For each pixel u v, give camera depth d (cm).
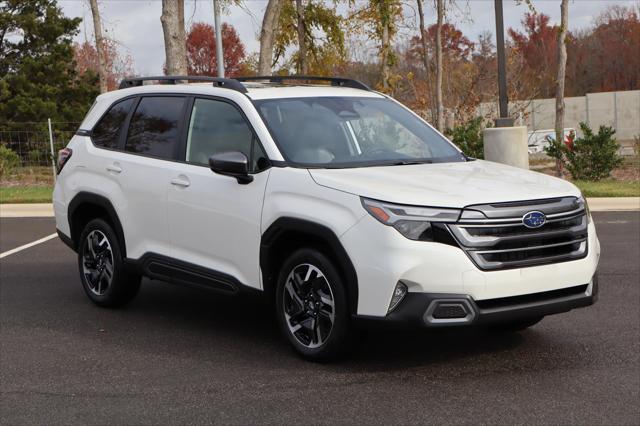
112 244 734
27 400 521
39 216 1530
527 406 492
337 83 756
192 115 678
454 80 3206
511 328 659
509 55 3116
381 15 2336
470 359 586
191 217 649
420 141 658
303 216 558
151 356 612
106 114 768
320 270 558
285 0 2430
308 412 488
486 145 1560
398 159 621
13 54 3152
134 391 534
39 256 1075
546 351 604
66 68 3188
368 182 545
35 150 2367
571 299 544
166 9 1891
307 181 568
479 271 512
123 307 771
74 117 3012
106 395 527
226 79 668
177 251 668
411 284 512
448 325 511
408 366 571
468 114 2736
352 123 642
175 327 694
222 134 646
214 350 622
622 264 941
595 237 570
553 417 473
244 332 672
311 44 2500
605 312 720
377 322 521
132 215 706
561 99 2008
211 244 636
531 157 2756
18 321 728
